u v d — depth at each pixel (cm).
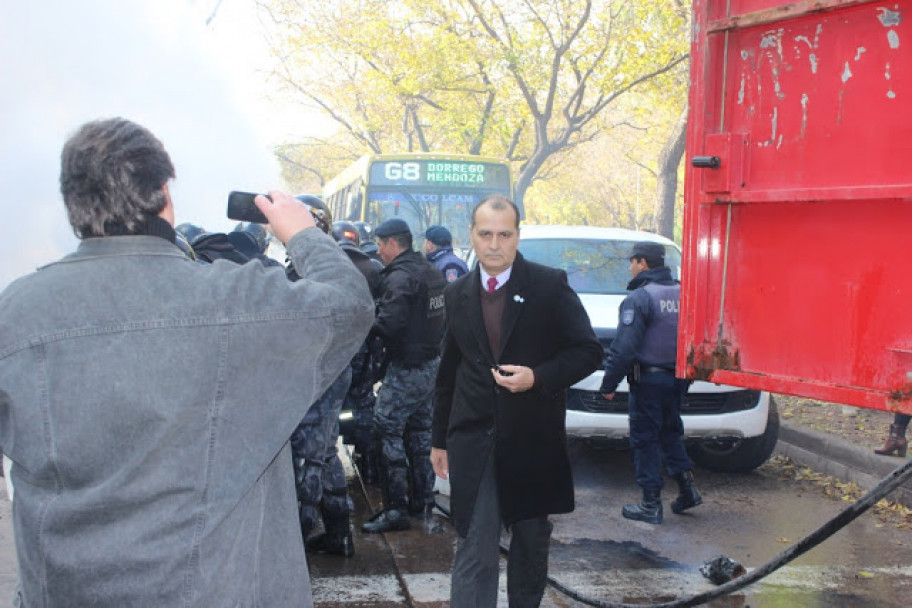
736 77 223
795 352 212
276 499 164
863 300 198
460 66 2112
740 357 225
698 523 535
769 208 217
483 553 315
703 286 233
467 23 2050
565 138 2064
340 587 413
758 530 521
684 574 443
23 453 137
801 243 211
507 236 316
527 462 313
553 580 400
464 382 325
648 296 511
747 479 644
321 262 164
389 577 427
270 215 171
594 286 703
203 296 146
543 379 308
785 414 755
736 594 413
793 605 400
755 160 219
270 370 150
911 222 188
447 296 335
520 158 2552
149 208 148
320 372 158
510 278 320
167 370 141
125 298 143
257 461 148
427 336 488
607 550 482
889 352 193
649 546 489
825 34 203
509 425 313
